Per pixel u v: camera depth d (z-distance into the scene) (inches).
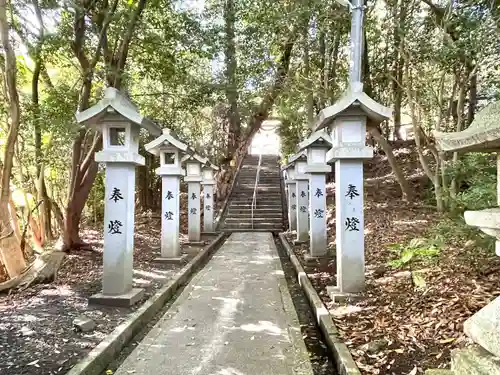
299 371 136.0
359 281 204.8
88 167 341.7
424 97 378.3
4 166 241.6
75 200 339.9
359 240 206.4
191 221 437.1
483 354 67.0
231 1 439.2
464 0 295.0
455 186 345.1
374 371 124.5
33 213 360.5
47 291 232.1
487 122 71.4
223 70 464.4
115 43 325.1
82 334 161.3
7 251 247.6
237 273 295.6
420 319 155.7
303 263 309.6
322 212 318.7
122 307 200.1
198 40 362.3
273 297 228.8
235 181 743.1
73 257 319.3
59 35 277.9
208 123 642.2
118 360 148.9
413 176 505.0
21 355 140.6
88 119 207.3
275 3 377.7
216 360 145.0
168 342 162.1
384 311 174.2
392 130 695.1
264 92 506.3
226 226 589.0
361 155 202.2
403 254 209.3
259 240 479.8
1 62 259.8
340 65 434.9
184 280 277.3
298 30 396.5
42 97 366.0
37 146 319.9
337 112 197.8
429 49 316.5
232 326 180.7
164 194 328.8
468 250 211.3
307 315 205.3
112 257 208.8
